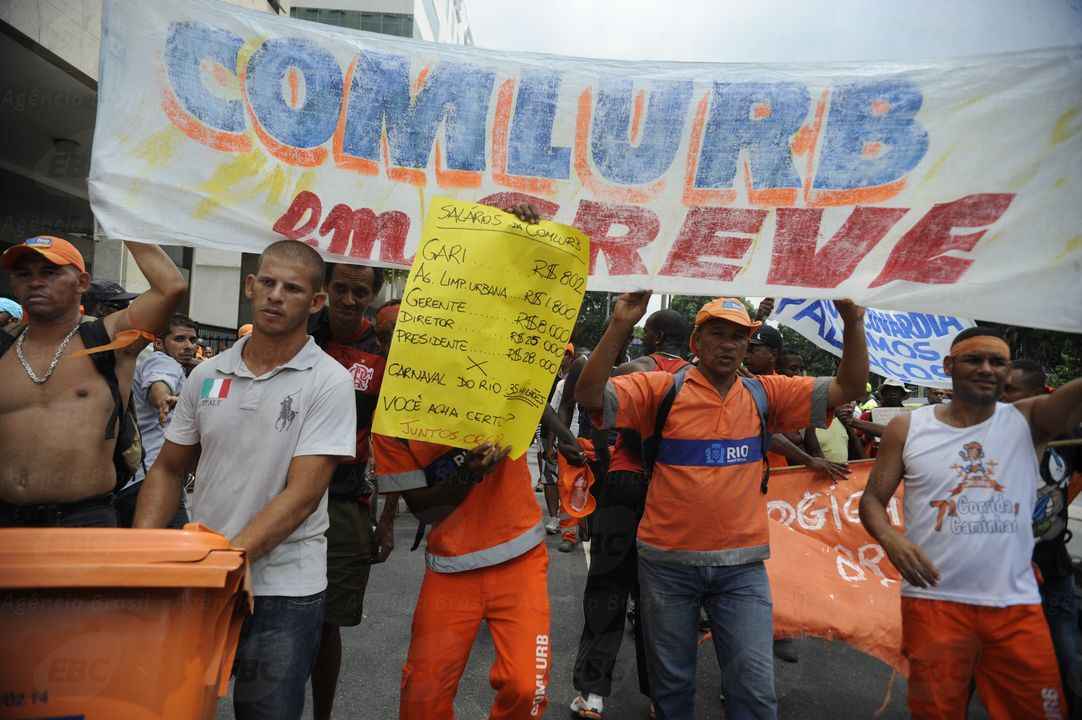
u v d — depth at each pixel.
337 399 2.49
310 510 2.41
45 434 2.95
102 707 1.70
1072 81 2.92
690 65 3.13
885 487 2.96
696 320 3.16
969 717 4.03
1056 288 2.91
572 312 2.81
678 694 3.04
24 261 2.95
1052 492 3.49
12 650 1.65
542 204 3.15
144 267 2.94
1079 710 3.24
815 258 3.07
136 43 2.94
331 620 3.37
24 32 7.67
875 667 4.75
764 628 2.96
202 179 2.99
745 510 3.04
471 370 2.73
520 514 2.85
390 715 3.74
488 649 4.84
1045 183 2.94
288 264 2.47
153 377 4.18
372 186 3.11
